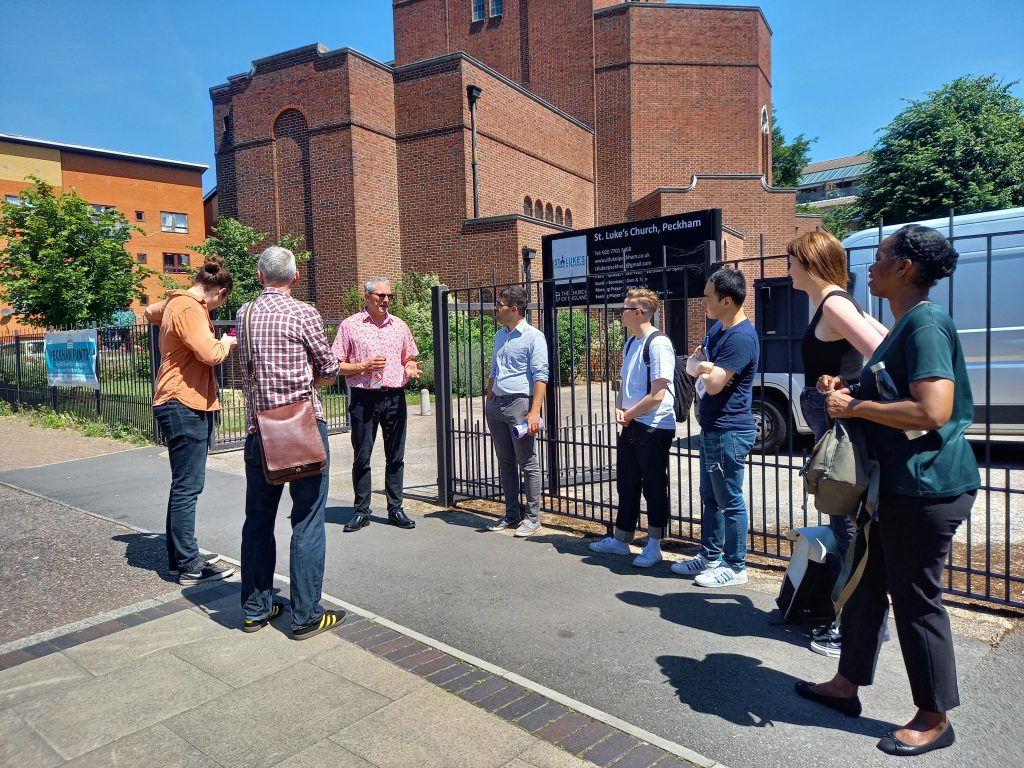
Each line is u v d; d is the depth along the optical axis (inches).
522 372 194.7
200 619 144.7
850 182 2564.0
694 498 249.6
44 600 156.2
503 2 1104.2
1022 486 246.7
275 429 129.2
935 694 92.3
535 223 745.6
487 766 93.4
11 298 598.9
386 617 144.0
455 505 238.7
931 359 86.4
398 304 708.0
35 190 606.9
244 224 779.4
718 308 147.0
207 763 95.3
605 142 1046.4
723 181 887.7
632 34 1016.9
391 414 206.1
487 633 134.8
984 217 262.7
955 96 906.7
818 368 119.1
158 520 225.3
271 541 139.7
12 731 103.8
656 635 131.9
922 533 90.0
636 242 230.2
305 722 104.9
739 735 99.2
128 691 115.0
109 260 617.0
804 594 131.2
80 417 452.4
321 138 727.1
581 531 203.2
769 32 1107.9
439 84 746.2
